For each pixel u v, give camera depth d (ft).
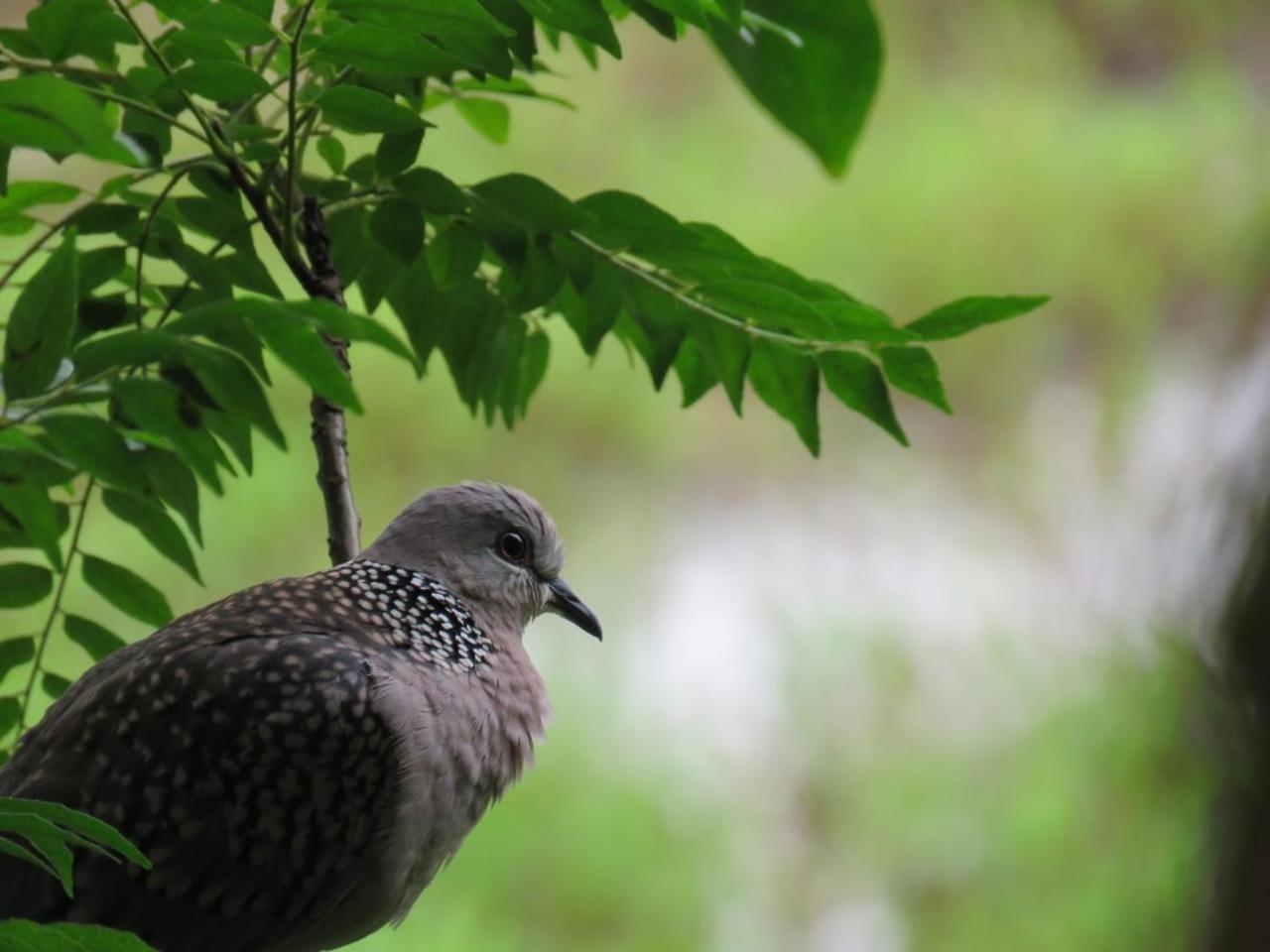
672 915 45.03
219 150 15.65
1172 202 52.60
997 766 46.83
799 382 18.47
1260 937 28.32
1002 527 51.85
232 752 18.28
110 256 16.60
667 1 14.78
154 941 18.24
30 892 17.79
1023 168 52.85
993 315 17.47
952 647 48.98
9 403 13.42
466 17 13.76
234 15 14.07
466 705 19.74
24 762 18.30
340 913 19.40
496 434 49.03
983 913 45.03
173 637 18.93
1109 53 54.90
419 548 21.30
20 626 37.52
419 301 19.01
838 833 46.91
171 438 14.08
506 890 44.09
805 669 48.96
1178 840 38.37
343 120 15.25
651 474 51.11
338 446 18.88
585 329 18.86
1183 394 50.75
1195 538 33.22
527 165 51.44
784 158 53.16
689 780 46.96
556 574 22.33
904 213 52.65
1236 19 54.39
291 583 19.86
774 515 52.31
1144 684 42.70
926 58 55.16
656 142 52.65
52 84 10.69
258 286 16.98
